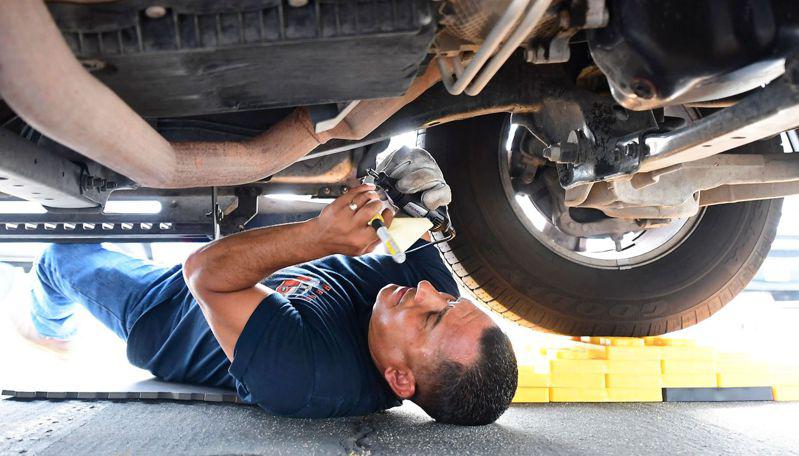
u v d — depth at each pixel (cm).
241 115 135
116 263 200
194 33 76
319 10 77
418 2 78
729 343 214
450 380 149
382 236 123
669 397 193
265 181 169
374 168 171
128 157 88
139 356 185
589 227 203
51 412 160
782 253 344
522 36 88
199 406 167
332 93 96
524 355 204
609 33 94
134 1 74
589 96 143
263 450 128
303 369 143
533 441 142
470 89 105
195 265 143
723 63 94
